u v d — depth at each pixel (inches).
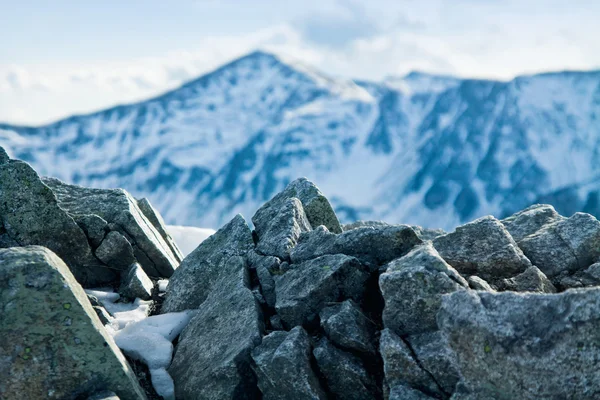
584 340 122.1
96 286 184.5
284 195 189.0
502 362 125.6
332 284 149.4
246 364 145.1
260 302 156.9
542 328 124.3
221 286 164.7
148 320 165.0
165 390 150.3
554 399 123.0
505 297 127.8
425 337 136.2
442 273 136.6
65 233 180.1
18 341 136.3
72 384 137.2
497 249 150.5
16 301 137.2
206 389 146.0
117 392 138.9
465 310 128.6
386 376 135.8
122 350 156.2
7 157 181.9
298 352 140.8
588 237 152.9
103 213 188.1
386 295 138.7
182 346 156.7
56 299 138.3
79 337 138.3
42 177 200.1
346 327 142.5
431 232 193.9
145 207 208.2
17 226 177.2
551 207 168.1
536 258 153.9
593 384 121.7
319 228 164.7
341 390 140.6
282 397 140.9
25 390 135.8
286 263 161.5
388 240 153.4
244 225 177.3
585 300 122.6
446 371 132.3
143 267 189.5
